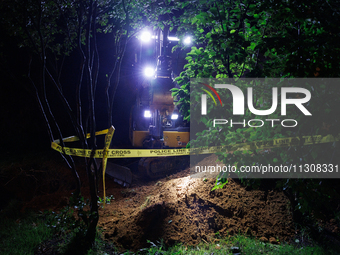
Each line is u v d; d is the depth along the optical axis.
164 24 4.36
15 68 11.66
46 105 4.12
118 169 8.27
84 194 7.23
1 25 4.10
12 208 6.06
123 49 4.48
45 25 4.41
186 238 4.09
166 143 8.58
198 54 3.65
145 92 9.27
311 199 3.27
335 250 3.61
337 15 2.87
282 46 2.98
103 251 3.86
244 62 3.49
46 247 4.04
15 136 11.47
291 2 2.84
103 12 4.15
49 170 8.90
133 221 4.51
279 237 4.05
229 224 4.27
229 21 3.15
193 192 4.91
